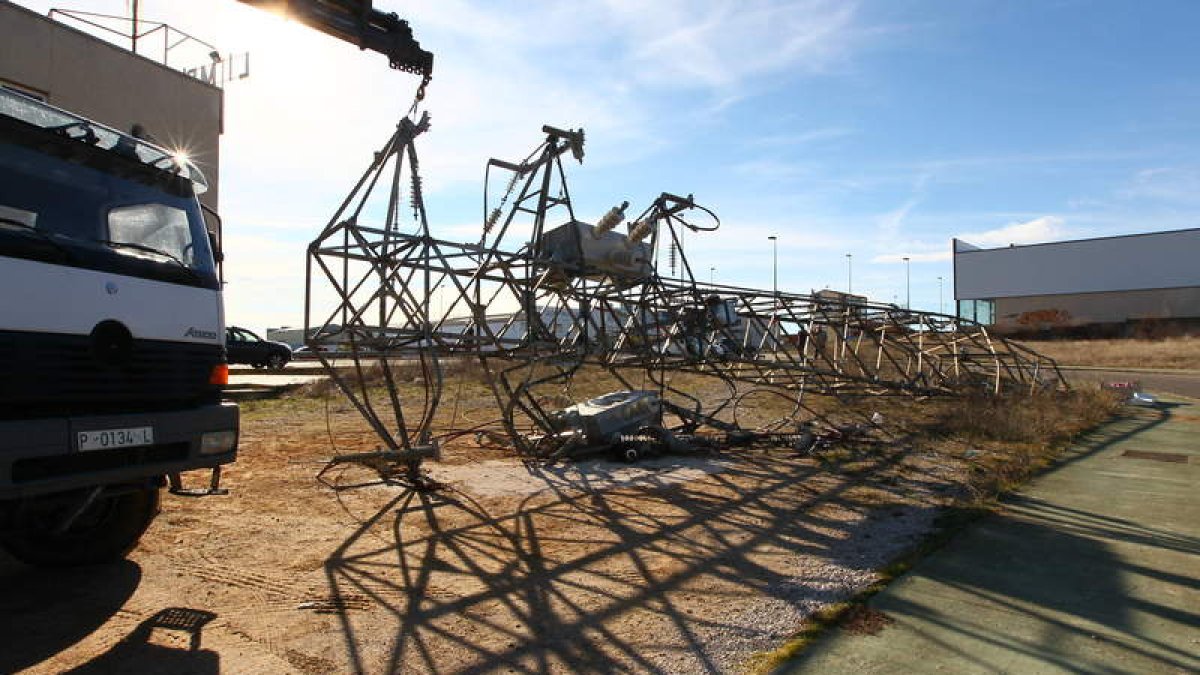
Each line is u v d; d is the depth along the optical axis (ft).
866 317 44.16
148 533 20.43
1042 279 191.11
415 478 26.48
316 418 44.45
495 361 67.15
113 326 14.88
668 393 58.95
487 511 23.72
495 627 14.51
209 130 75.36
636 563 18.60
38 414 13.65
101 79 63.98
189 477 27.68
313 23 22.15
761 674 12.47
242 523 21.65
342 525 21.72
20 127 14.83
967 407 45.29
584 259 29.22
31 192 14.58
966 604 15.83
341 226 23.90
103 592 16.10
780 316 37.81
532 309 28.43
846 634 14.20
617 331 34.76
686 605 15.72
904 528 21.88
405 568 18.03
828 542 20.44
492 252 26.89
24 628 14.15
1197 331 156.66
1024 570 18.10
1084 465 32.53
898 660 13.05
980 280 201.67
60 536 17.29
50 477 13.52
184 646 13.42
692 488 27.20
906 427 42.22
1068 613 15.31
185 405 16.52
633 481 28.37
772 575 17.69
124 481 14.89
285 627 14.35
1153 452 35.91
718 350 36.37
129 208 16.26
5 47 56.34
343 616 14.96
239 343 82.02
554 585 16.96
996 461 32.58
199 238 17.76
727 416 47.67
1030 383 57.21
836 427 40.09
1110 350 126.00
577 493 26.32
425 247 25.13
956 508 24.06
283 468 29.60
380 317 26.04
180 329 16.39
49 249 14.03
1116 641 13.94
